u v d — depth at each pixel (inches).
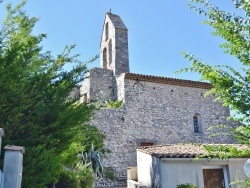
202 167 452.8
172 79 814.5
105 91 874.1
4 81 234.4
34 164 221.3
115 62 925.8
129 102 772.0
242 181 195.3
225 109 863.7
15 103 237.9
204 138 810.2
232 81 150.5
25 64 261.7
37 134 247.6
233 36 149.3
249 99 148.7
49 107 259.4
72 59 297.0
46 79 273.4
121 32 984.9
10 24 299.6
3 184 170.6
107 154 698.8
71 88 285.6
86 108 291.6
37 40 295.1
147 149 521.0
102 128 717.9
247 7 145.2
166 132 779.4
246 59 150.2
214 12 155.2
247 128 153.5
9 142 226.5
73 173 438.3
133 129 749.9
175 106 813.9
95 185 635.5
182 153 443.5
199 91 855.7
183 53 163.9
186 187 408.5
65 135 269.4
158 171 449.1
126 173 699.4
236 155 164.4
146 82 808.9
